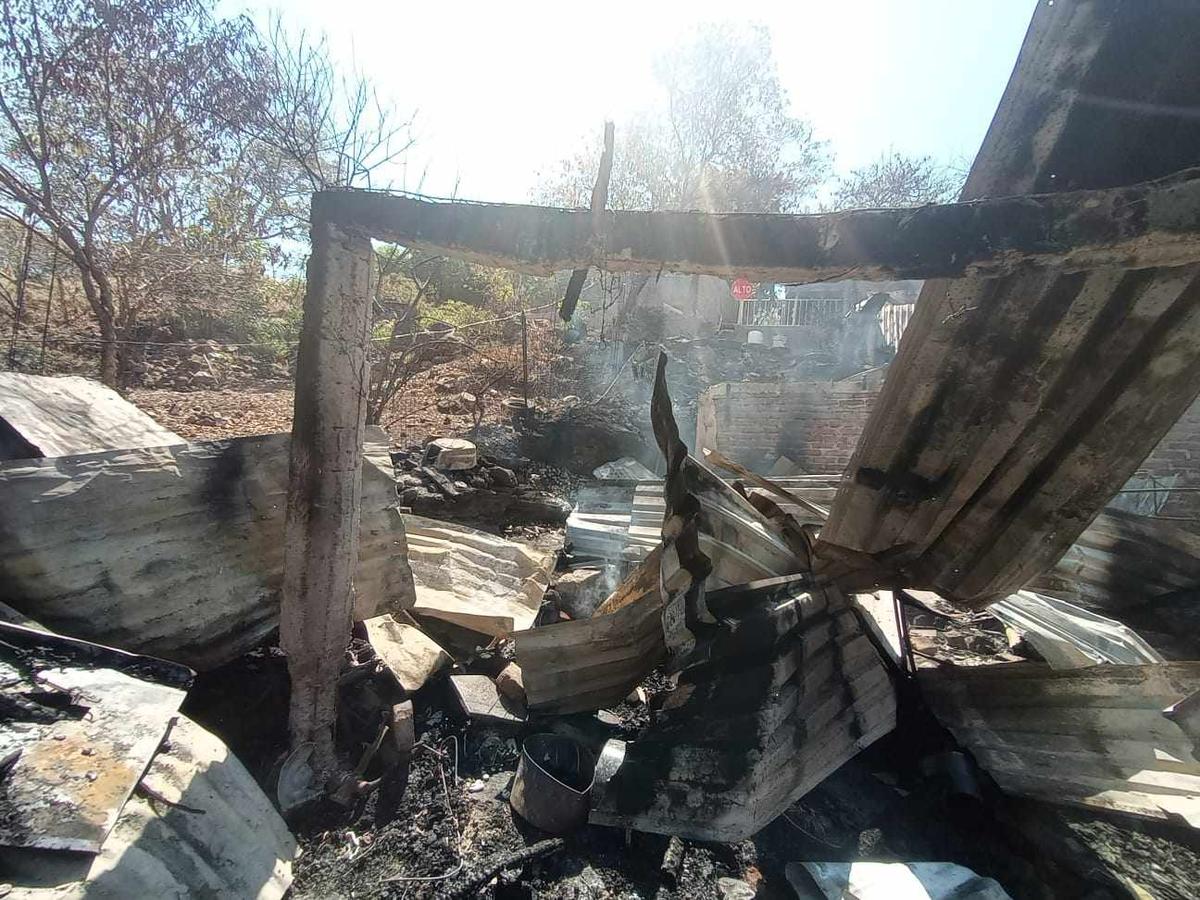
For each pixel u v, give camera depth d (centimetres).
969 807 259
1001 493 293
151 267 714
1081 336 224
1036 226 155
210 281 851
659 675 344
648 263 188
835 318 1519
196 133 619
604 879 219
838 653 258
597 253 190
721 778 217
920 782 274
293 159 666
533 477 697
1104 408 245
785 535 303
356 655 297
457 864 217
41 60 517
